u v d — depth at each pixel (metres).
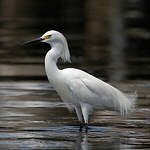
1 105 13.70
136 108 13.52
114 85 16.66
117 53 23.92
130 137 10.74
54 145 10.03
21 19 34.41
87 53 23.70
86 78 11.97
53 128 11.48
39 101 14.31
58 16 35.91
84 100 11.87
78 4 42.66
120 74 18.73
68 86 11.91
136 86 16.58
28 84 16.88
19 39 26.59
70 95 12.07
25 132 11.05
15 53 23.52
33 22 32.97
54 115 12.77
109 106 12.12
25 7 40.38
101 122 12.20
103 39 28.23
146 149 9.81
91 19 34.47
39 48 25.66
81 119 12.16
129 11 38.22
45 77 18.14
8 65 20.42
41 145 10.01
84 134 10.98
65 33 29.81
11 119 12.20
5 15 36.25
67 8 40.19
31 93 15.42
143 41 27.66
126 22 33.62
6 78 17.84
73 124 11.97
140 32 30.59
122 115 12.45
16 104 13.88
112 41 27.59
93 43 26.78
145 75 18.61
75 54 23.36
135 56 23.28
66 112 13.13
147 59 22.52
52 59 11.95
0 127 11.45
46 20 33.91
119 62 21.52
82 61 21.59
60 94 12.33
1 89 15.96
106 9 39.41
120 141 10.38
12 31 29.30
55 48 11.96
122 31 30.98
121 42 27.31
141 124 11.95
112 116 12.86
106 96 12.01
